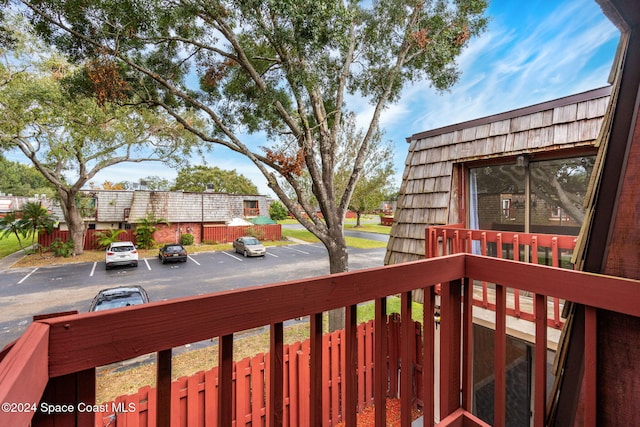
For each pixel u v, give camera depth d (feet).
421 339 12.32
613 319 3.25
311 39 13.25
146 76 16.90
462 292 4.55
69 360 1.87
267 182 17.83
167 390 2.21
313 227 18.11
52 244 46.39
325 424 11.53
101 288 30.42
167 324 2.19
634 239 3.26
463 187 13.35
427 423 4.07
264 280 33.58
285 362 10.90
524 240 8.73
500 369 3.99
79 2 12.72
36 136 37.24
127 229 58.13
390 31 17.67
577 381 3.61
